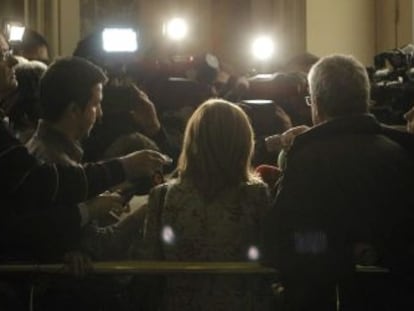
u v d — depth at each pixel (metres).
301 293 3.66
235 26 17.19
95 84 4.11
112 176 3.79
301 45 14.95
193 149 3.81
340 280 3.65
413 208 3.68
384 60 7.04
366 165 3.65
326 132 3.71
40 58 7.49
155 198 3.86
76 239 3.79
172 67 8.88
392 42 14.94
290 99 7.06
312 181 3.64
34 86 5.09
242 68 16.78
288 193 3.65
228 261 3.79
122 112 5.44
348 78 3.75
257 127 6.20
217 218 3.80
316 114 3.83
